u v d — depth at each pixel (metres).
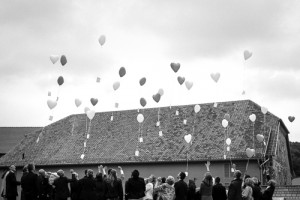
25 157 45.00
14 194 15.62
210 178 15.27
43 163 42.56
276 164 36.03
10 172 15.69
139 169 38.44
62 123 48.19
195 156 36.59
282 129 40.34
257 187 15.49
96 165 40.22
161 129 41.50
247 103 40.97
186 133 39.81
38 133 48.38
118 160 39.25
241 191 14.40
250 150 22.33
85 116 47.91
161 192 14.56
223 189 15.73
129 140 41.66
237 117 39.44
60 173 15.66
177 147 38.41
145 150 39.38
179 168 36.97
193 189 16.36
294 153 59.69
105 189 15.26
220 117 40.28
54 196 16.36
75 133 45.69
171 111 43.47
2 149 60.38
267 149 35.28
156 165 37.88
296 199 26.61
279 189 27.98
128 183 14.66
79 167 41.00
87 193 14.96
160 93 23.92
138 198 14.56
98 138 43.59
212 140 37.75
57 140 45.66
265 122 38.12
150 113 44.41
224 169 35.47
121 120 45.12
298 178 44.00
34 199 15.00
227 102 41.88
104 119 46.19
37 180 15.11
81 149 42.72
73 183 15.93
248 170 34.62
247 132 37.28
